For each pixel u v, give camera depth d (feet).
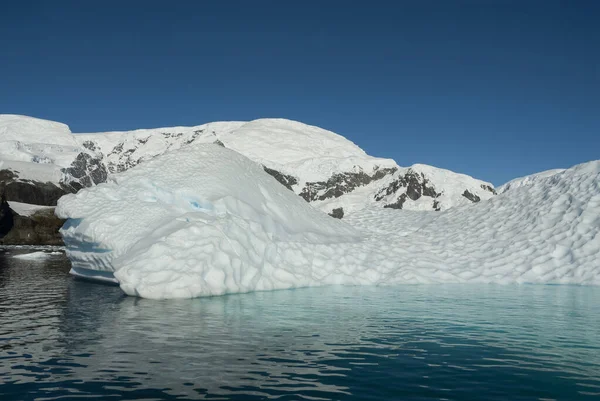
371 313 33.50
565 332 27.50
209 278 41.50
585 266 53.52
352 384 17.93
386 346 23.82
